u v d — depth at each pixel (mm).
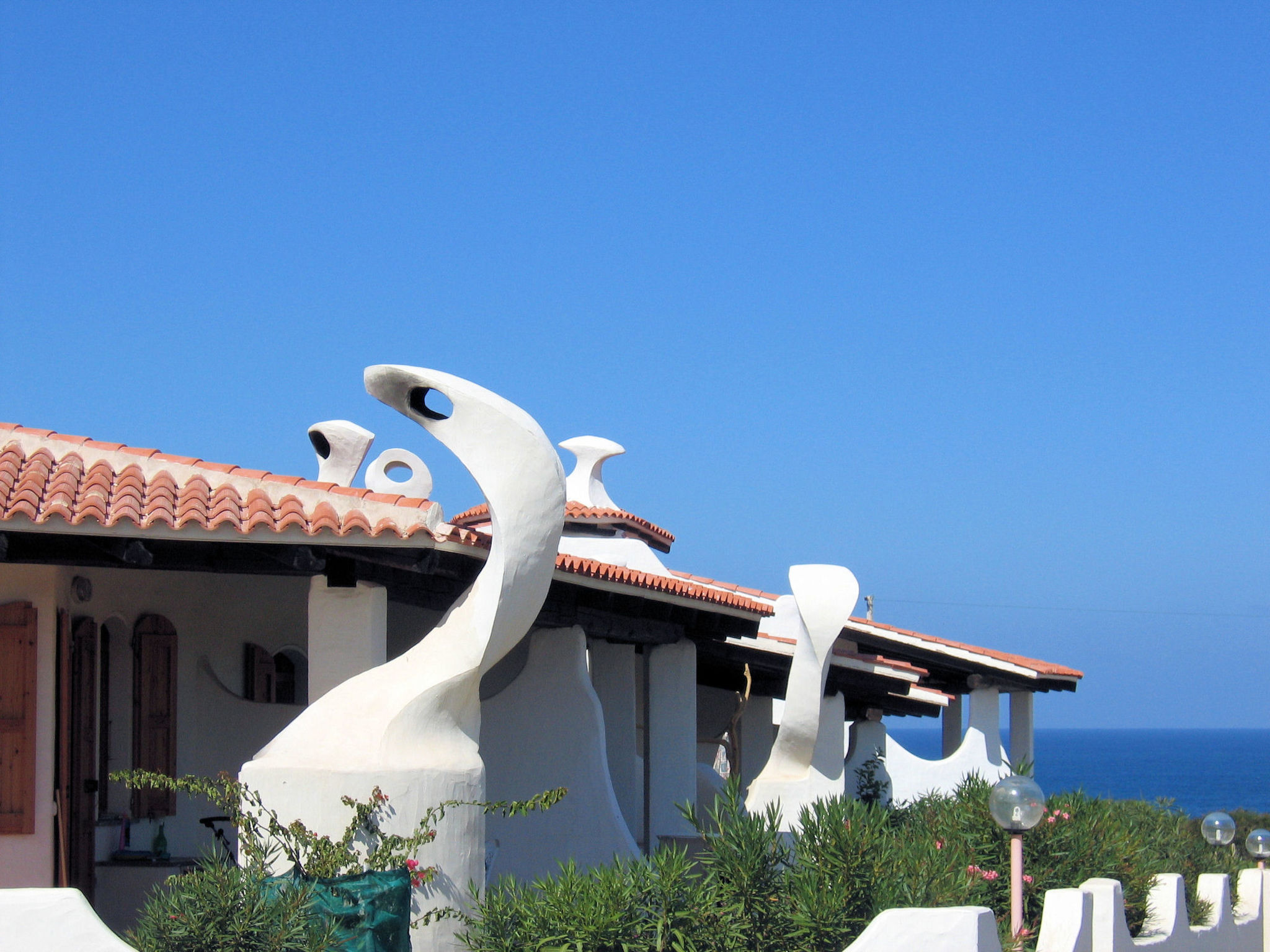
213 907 8867
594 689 16859
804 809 10992
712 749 24344
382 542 11148
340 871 10062
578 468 22734
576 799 14625
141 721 14859
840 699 19656
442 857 10625
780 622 20812
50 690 12383
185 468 12117
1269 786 140875
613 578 14070
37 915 7754
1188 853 17109
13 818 12234
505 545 10953
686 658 17328
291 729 10891
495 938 10023
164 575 15258
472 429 11008
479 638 11000
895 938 9352
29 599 12461
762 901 10141
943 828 13391
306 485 11867
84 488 11422
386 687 10992
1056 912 11305
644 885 10078
